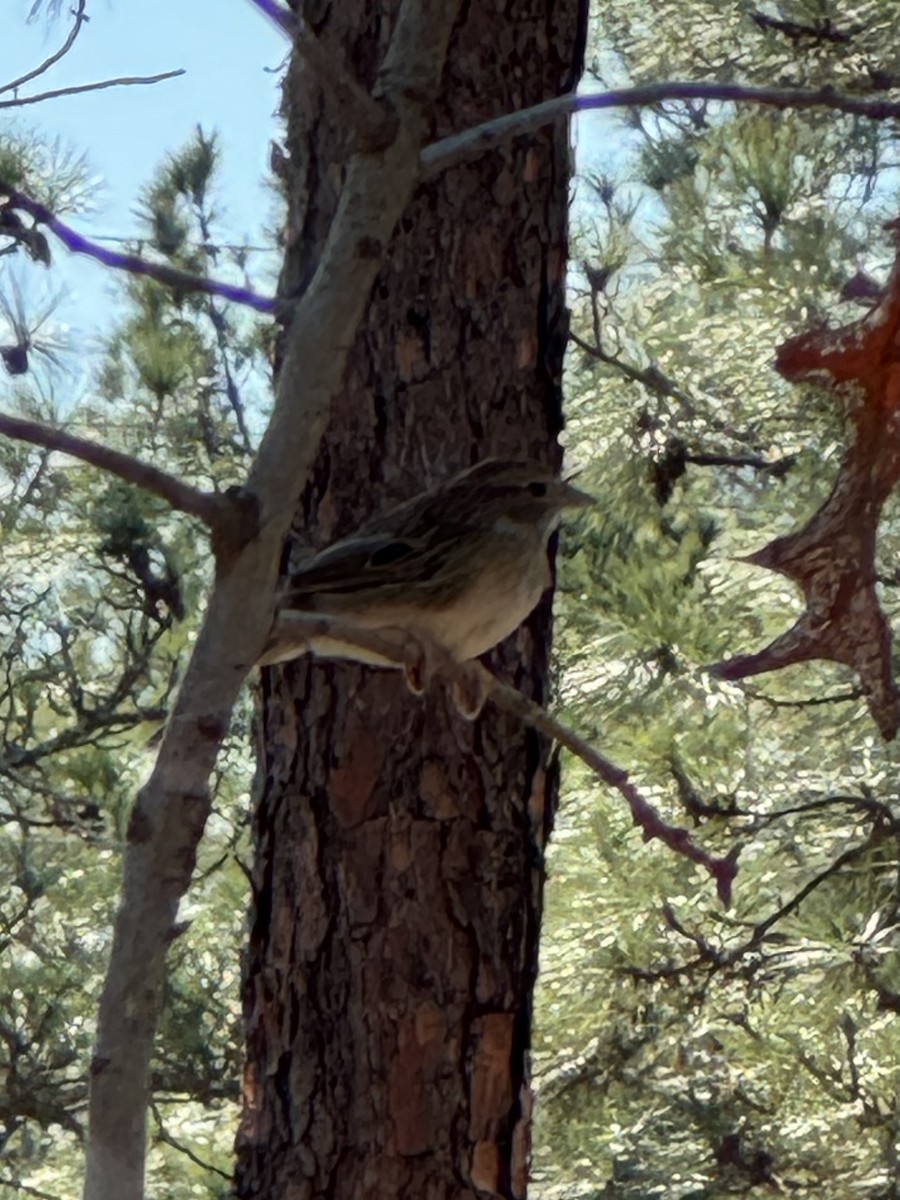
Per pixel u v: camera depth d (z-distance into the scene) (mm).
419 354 4617
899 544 8312
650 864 7855
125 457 2459
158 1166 8445
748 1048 8383
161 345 7906
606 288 8438
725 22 8523
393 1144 4473
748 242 8641
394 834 4516
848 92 8219
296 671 4582
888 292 3805
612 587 7668
